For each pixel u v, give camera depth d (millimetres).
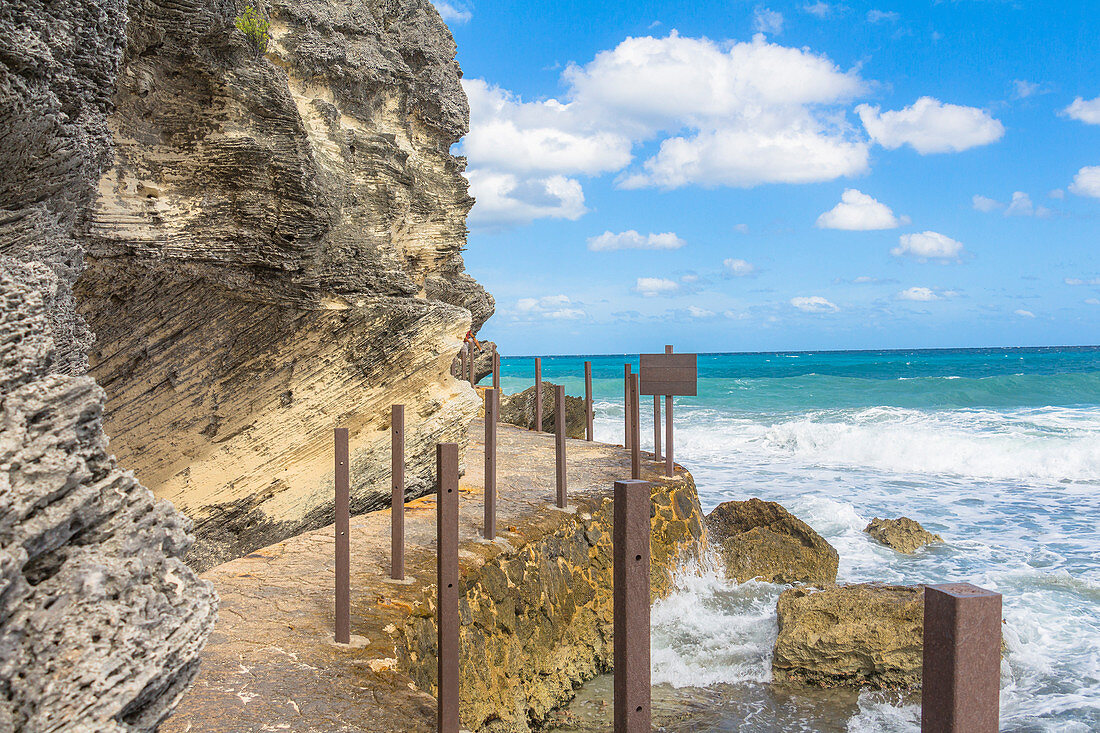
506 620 7383
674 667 8047
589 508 9773
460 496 10242
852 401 34938
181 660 2318
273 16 9156
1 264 2549
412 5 11898
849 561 11539
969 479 18438
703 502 15688
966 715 1860
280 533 8648
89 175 5262
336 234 8719
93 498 2301
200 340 7992
